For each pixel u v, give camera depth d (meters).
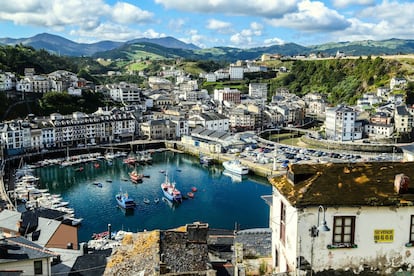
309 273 30.56
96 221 135.38
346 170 33.50
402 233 30.69
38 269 49.50
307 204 30.03
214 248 54.28
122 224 132.50
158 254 39.31
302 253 30.58
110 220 136.25
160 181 189.38
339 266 30.67
